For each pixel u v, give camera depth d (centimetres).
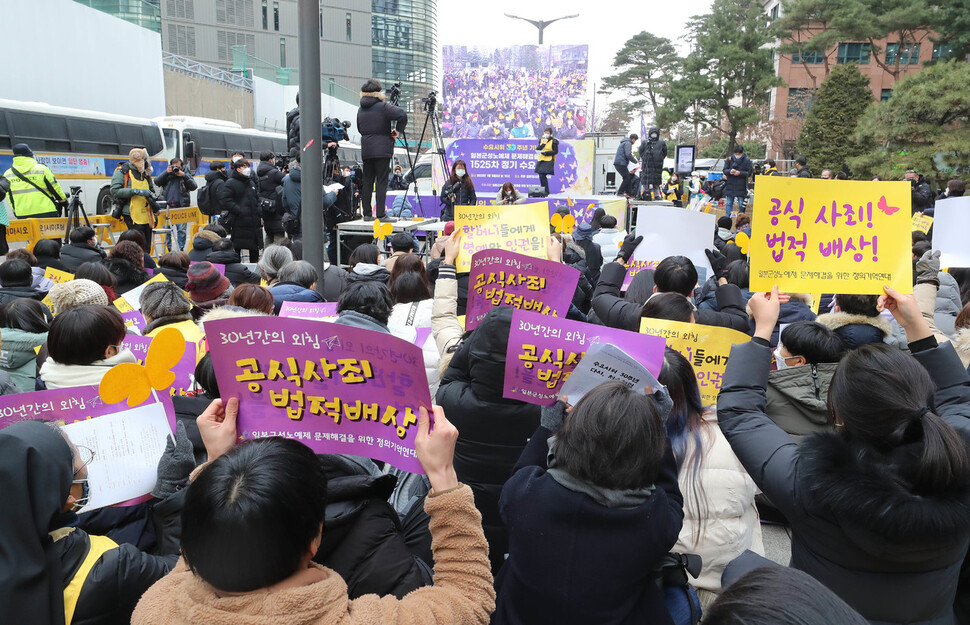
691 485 255
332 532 172
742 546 261
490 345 269
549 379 247
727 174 2002
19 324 404
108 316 278
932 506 160
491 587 159
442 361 347
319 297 520
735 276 574
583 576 187
